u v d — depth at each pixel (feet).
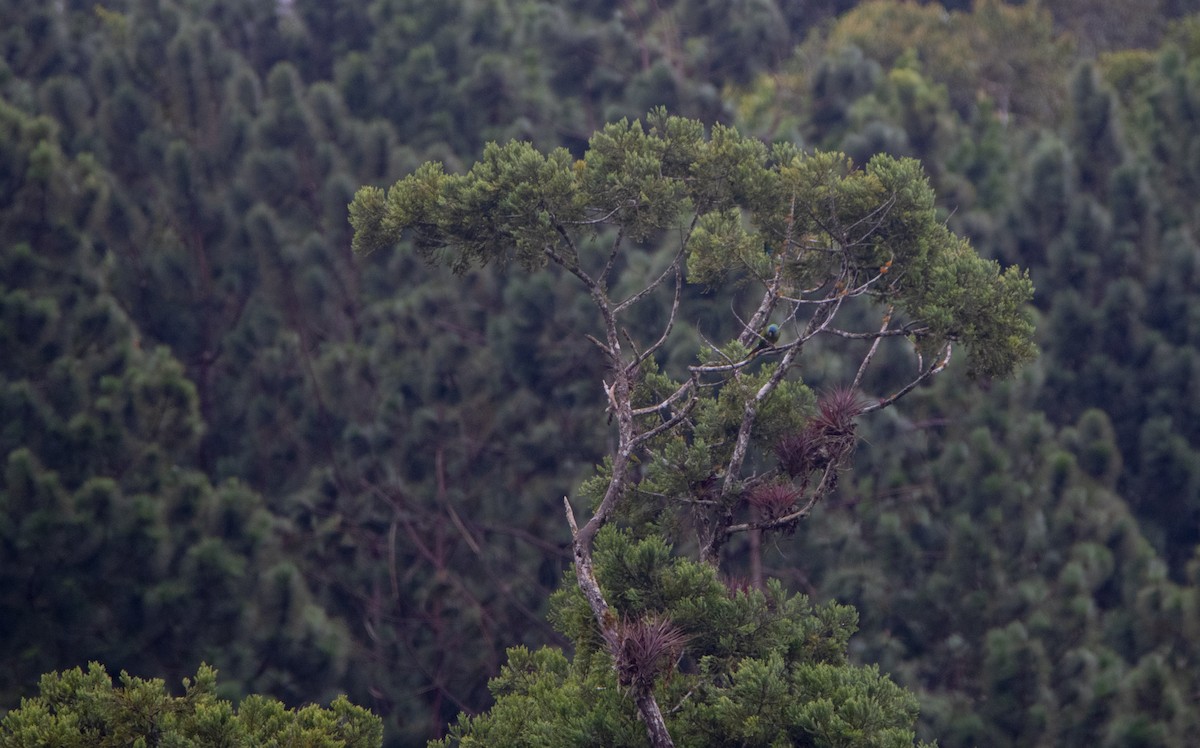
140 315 271.69
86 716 104.01
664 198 121.29
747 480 119.55
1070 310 267.39
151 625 211.82
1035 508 224.33
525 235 117.19
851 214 126.11
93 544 211.20
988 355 122.72
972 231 277.03
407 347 266.77
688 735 108.27
